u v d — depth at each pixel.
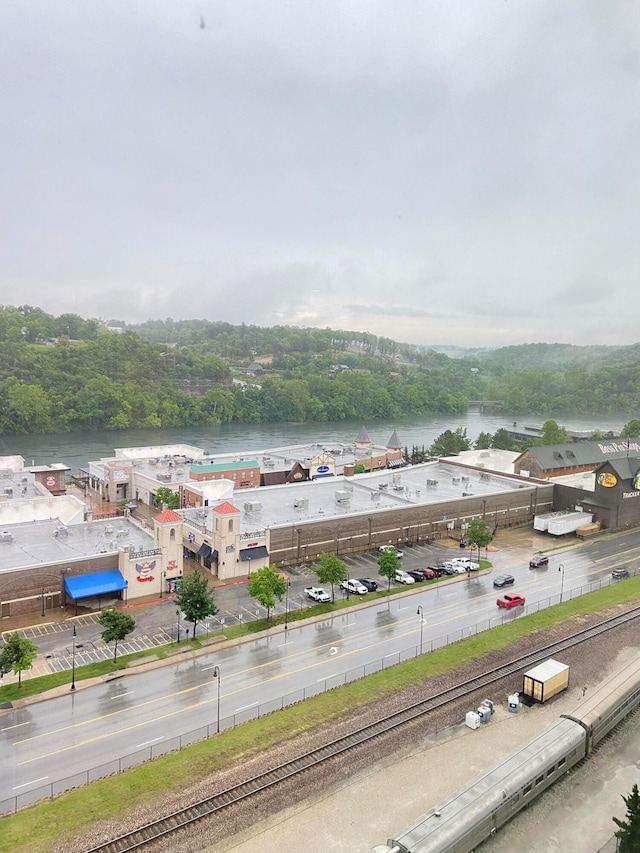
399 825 43.09
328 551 102.75
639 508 131.50
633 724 57.41
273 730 53.28
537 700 59.56
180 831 41.84
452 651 69.50
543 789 47.16
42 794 44.97
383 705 57.97
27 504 106.62
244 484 144.38
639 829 37.22
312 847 40.94
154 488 134.38
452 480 138.38
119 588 80.19
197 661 66.44
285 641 71.69
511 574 97.81
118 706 57.25
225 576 91.06
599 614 81.25
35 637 71.44
